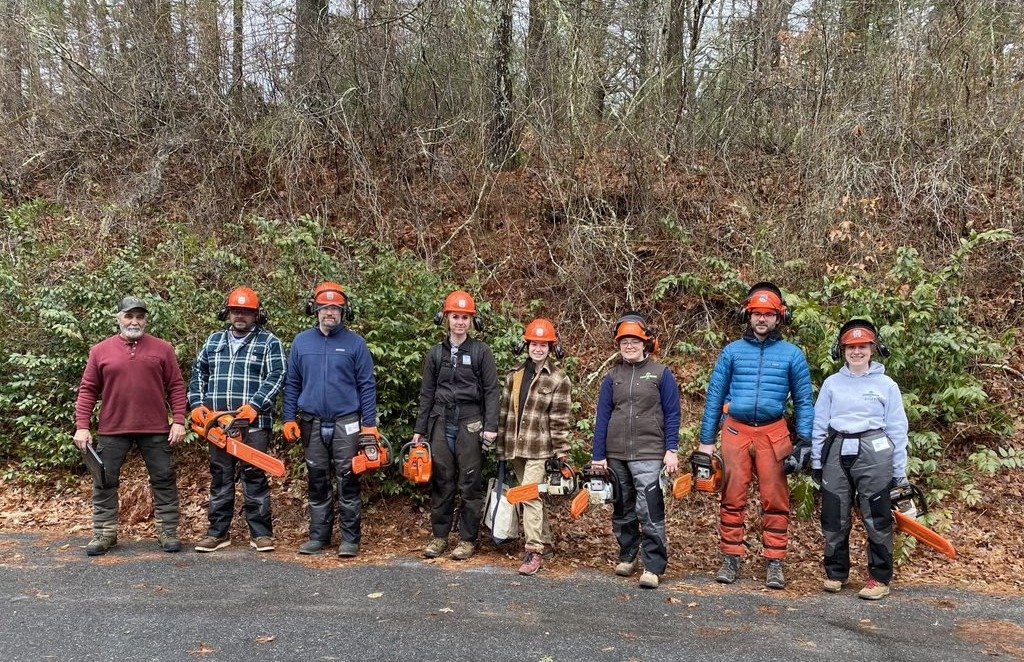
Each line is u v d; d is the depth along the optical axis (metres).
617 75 8.59
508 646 3.48
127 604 3.95
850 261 6.95
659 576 4.56
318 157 8.43
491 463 5.42
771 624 3.85
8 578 4.37
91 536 5.23
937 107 7.94
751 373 4.57
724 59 9.05
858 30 8.87
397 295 6.01
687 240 7.67
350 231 8.02
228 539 5.16
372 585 4.35
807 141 8.09
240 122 8.59
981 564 4.83
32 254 7.51
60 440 5.91
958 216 7.31
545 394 4.86
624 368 4.75
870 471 4.30
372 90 8.44
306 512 5.61
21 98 9.43
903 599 4.28
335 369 4.94
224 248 7.60
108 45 9.10
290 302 6.56
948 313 6.02
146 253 7.93
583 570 4.79
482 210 8.25
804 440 4.50
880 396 4.34
